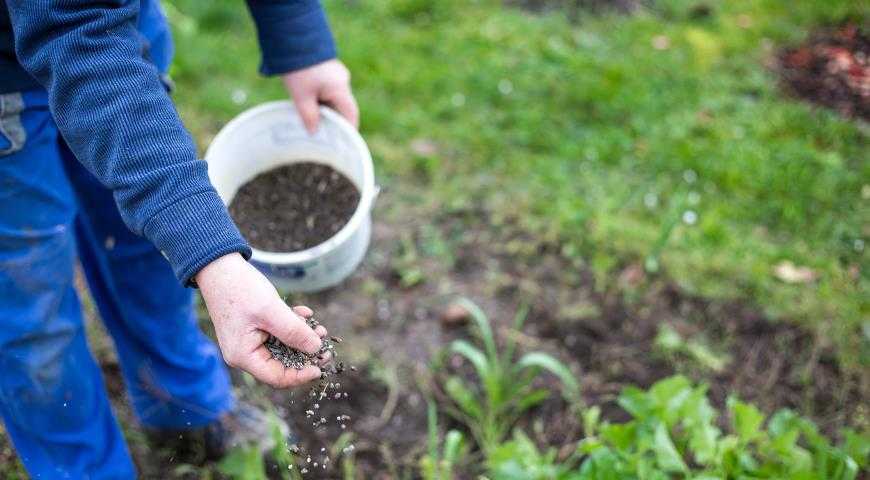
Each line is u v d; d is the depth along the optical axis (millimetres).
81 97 1037
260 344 1044
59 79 1036
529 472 1553
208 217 1028
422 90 2697
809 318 2043
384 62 2789
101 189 1401
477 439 1811
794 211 2277
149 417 1665
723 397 1896
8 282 1269
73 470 1441
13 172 1237
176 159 1038
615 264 2170
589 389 1906
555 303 2082
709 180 2396
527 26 3006
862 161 2482
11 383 1339
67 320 1358
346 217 1528
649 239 2219
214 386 1655
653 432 1570
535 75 2773
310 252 1408
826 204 2322
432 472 1633
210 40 2828
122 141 1034
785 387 1921
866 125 2619
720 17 3082
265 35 1452
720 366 1951
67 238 1332
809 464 1548
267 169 1590
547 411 1863
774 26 3027
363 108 2568
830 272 2143
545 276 2148
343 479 1730
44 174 1276
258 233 1521
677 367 1953
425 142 2514
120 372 1869
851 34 3006
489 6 3123
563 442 1809
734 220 2289
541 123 2586
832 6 3102
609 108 2637
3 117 1212
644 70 2803
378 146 2488
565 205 2299
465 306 1870
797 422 1627
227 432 1714
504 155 2484
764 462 1668
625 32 3004
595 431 1805
